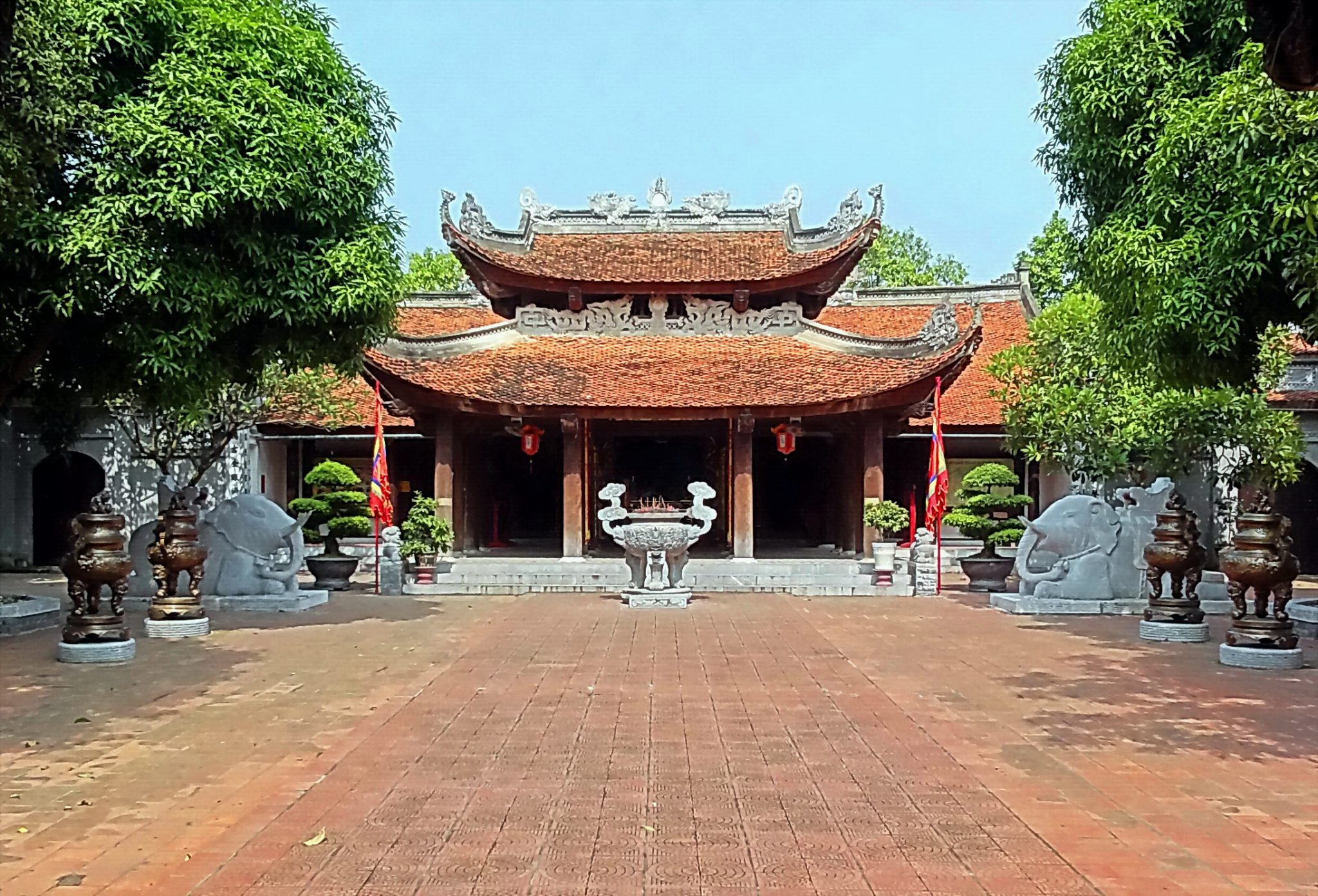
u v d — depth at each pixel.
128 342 16.05
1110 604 21.48
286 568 23.06
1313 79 6.27
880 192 29.56
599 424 34.72
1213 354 15.12
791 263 31.31
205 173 15.61
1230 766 9.43
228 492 32.94
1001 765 9.48
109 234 15.06
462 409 27.75
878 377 27.94
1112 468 25.34
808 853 7.21
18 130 14.20
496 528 35.66
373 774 9.12
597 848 7.30
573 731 10.77
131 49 16.16
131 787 8.73
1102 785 8.84
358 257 17.17
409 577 26.97
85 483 33.69
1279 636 14.84
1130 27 16.03
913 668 14.75
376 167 18.11
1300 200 13.24
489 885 6.62
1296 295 13.81
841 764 9.51
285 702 12.27
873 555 28.30
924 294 39.62
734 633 18.48
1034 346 26.80
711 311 31.44
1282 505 31.94
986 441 35.19
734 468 28.45
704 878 6.75
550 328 31.39
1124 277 15.66
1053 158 17.88
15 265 15.16
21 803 8.29
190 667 14.66
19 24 14.05
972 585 27.02
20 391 19.38
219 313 16.75
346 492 28.44
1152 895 6.47
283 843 7.38
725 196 33.25
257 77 16.62
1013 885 6.63
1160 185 15.23
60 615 20.05
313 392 29.31
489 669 14.62
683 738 10.48
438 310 38.38
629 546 23.03
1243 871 6.86
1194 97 15.63
